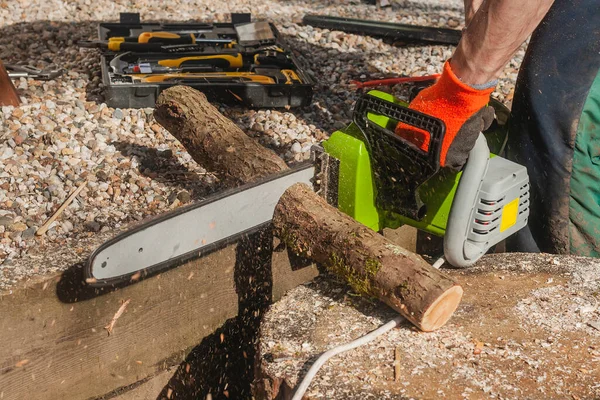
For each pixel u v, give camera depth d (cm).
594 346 214
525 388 198
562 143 278
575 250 292
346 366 206
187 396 278
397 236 297
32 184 329
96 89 432
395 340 216
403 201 244
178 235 224
